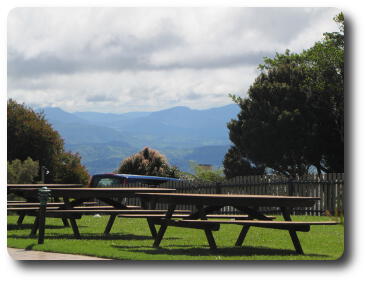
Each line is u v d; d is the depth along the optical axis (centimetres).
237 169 4325
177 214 1353
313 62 4112
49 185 1560
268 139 3947
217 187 2442
